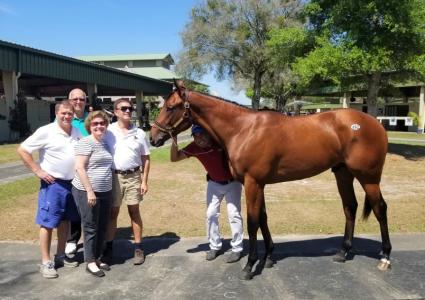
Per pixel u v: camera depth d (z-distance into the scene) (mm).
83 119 5090
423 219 6605
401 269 4613
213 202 4871
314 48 16359
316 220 6605
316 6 15836
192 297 3980
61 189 4461
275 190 9234
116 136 4789
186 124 4668
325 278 4395
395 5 13336
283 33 17109
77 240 4992
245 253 5176
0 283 4336
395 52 14258
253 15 33906
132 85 33594
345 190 4941
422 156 15102
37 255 5121
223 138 4535
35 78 27922
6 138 21406
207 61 35688
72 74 24984
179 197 8445
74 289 4184
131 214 4867
